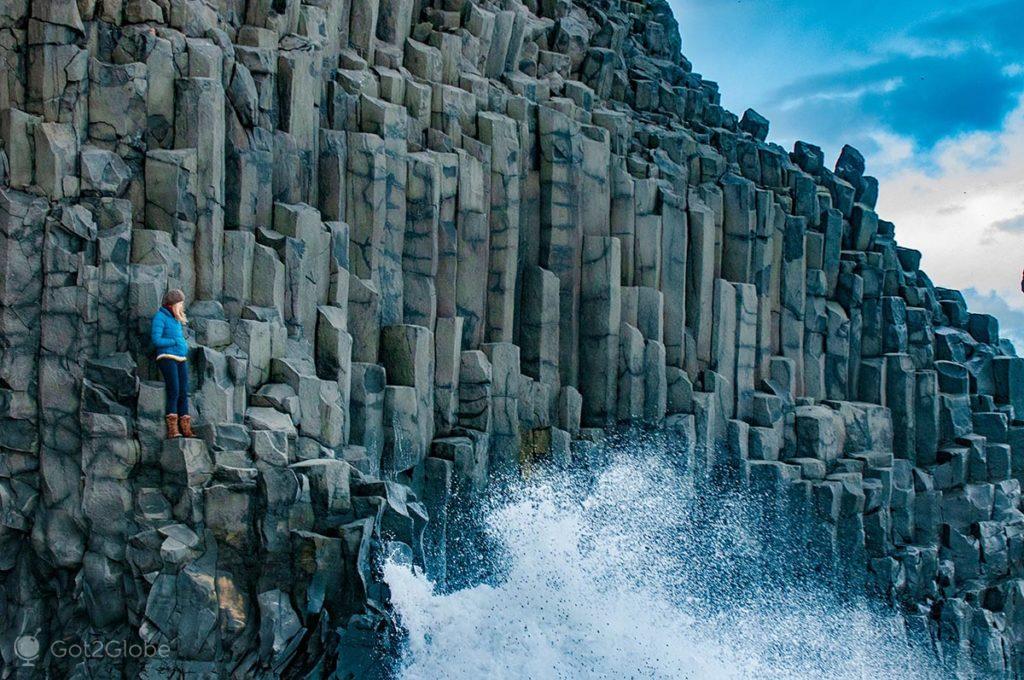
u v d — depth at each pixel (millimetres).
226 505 17359
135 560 17312
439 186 24172
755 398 30156
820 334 32781
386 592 17891
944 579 31766
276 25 22125
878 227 35500
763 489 28844
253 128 20562
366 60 24922
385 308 23172
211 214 19469
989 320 36406
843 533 29453
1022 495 34125
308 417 19391
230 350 18844
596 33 32438
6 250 17859
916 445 33281
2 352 17922
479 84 26734
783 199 32469
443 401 23859
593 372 27109
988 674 30734
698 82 36188
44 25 18453
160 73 19391
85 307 17875
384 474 22109
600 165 27750
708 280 29500
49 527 17875
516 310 26484
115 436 17547
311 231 21141
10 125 18141
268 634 16969
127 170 18969
